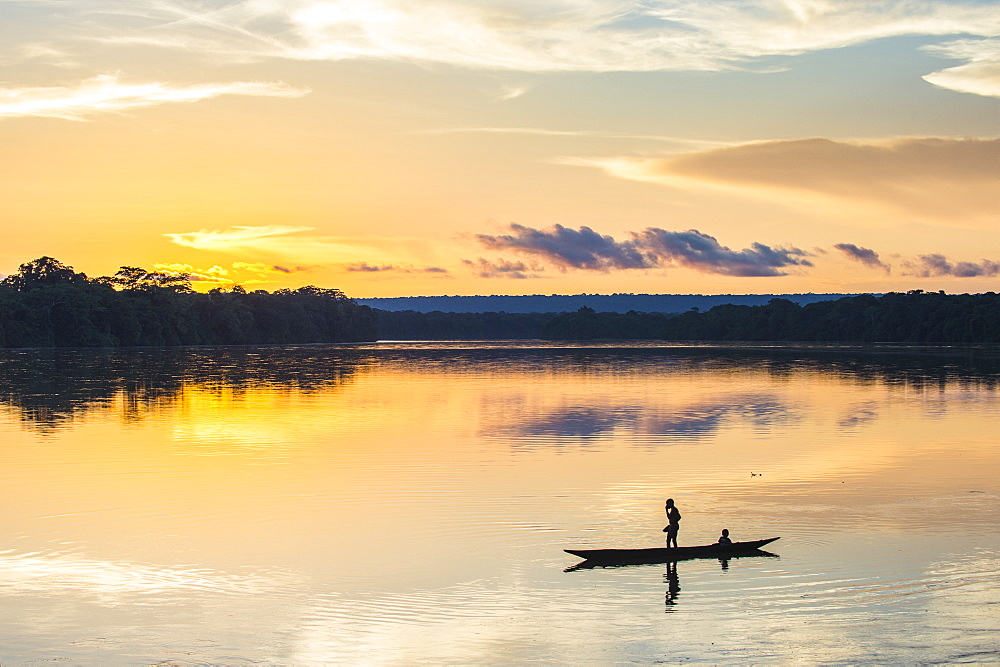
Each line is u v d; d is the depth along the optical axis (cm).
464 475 4097
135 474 4159
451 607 2384
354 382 9938
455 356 16950
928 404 7238
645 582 2561
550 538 3014
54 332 19862
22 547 2941
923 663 2034
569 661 2058
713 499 3569
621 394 8312
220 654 2108
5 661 2078
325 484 3906
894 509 3381
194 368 12431
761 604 2384
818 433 5488
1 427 5844
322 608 2388
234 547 2934
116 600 2452
